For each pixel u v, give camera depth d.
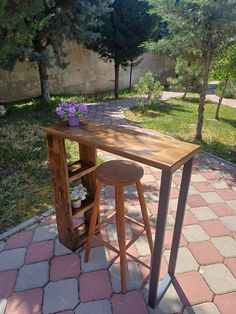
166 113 7.52
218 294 1.98
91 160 2.29
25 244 2.43
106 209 2.98
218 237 2.55
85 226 2.53
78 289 2.00
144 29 8.38
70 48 9.17
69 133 1.93
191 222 2.77
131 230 2.64
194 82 9.39
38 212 2.88
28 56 6.11
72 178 2.12
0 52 4.73
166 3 4.29
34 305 1.88
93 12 6.42
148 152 1.59
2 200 3.08
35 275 2.12
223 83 7.00
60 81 9.35
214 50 4.55
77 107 2.11
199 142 5.18
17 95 8.35
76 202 2.28
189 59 4.91
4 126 5.68
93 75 10.23
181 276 2.12
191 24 4.30
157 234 1.61
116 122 6.40
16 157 4.20
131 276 2.11
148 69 12.77
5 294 1.97
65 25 6.36
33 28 4.94
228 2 3.85
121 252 1.93
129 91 11.12
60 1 6.11
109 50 8.59
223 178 3.75
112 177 1.87
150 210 2.97
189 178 1.69
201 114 5.16
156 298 1.86
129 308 1.86
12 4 4.62
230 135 5.68
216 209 3.01
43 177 3.64
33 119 6.28
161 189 1.49
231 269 2.20
